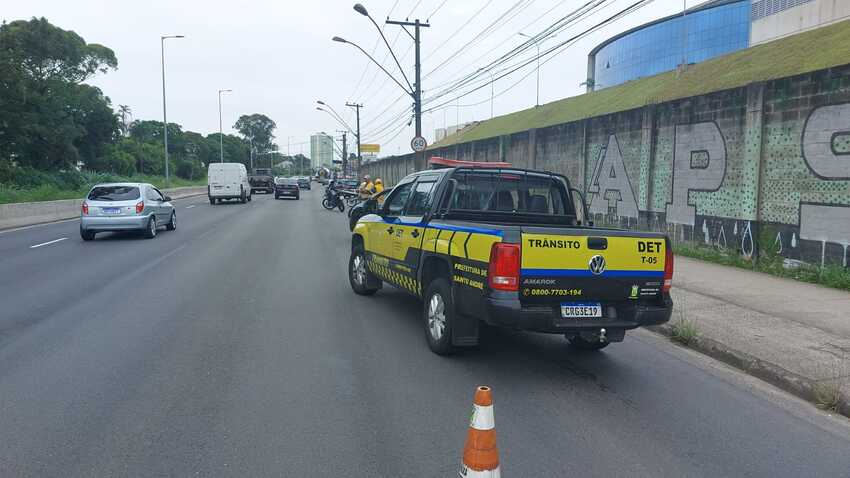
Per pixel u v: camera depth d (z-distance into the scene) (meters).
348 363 5.96
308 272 11.30
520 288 5.32
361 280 9.20
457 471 3.78
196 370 5.63
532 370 5.94
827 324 7.37
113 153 60.94
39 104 43.62
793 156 10.48
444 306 6.20
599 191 16.95
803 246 10.34
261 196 49.53
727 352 6.41
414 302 8.90
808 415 5.00
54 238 16.98
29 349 6.21
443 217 6.86
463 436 4.31
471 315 5.71
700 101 12.73
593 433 4.48
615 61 71.88
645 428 4.60
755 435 4.54
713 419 4.83
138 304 8.40
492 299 5.31
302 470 3.77
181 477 3.65
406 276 7.36
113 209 16.06
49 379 5.32
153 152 81.56
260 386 5.24
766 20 41.31
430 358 6.21
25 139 41.19
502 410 4.89
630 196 15.44
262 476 3.68
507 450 4.15
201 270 11.34
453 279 6.00
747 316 7.77
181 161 94.81
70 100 48.47
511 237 5.27
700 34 60.06
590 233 5.48
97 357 5.97
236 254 13.59
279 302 8.70
